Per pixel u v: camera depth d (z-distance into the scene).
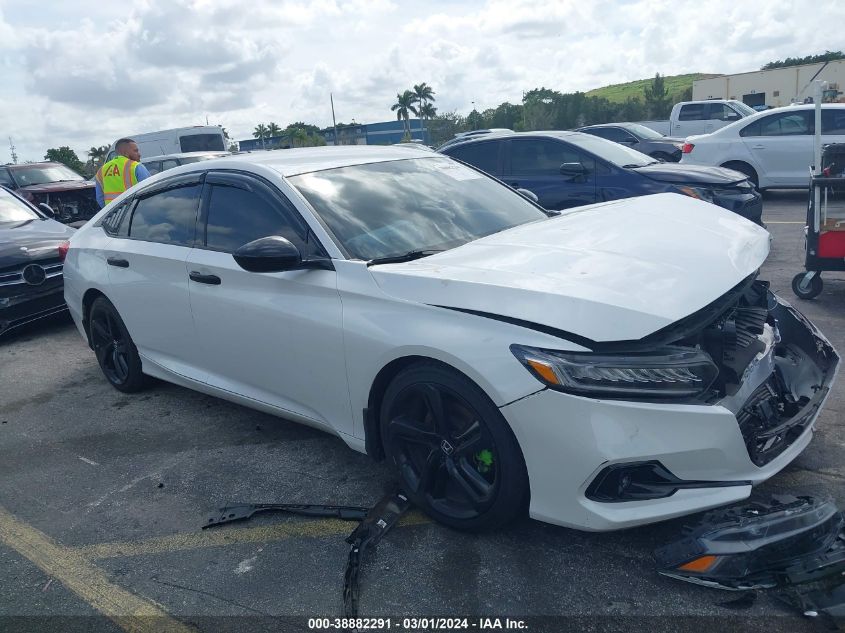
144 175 8.12
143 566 2.95
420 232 3.47
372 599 2.60
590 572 2.64
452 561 2.78
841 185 5.57
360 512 3.15
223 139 21.97
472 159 8.68
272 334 3.44
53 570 2.99
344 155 4.09
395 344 2.85
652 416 2.42
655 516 2.45
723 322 2.86
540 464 2.55
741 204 7.65
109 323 4.85
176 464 3.86
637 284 2.62
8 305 6.46
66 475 3.86
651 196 4.25
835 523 2.46
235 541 3.07
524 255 2.97
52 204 14.72
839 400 3.90
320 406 3.36
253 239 3.62
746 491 2.49
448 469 2.86
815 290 6.00
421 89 85.50
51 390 5.28
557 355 2.46
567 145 8.13
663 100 78.12
